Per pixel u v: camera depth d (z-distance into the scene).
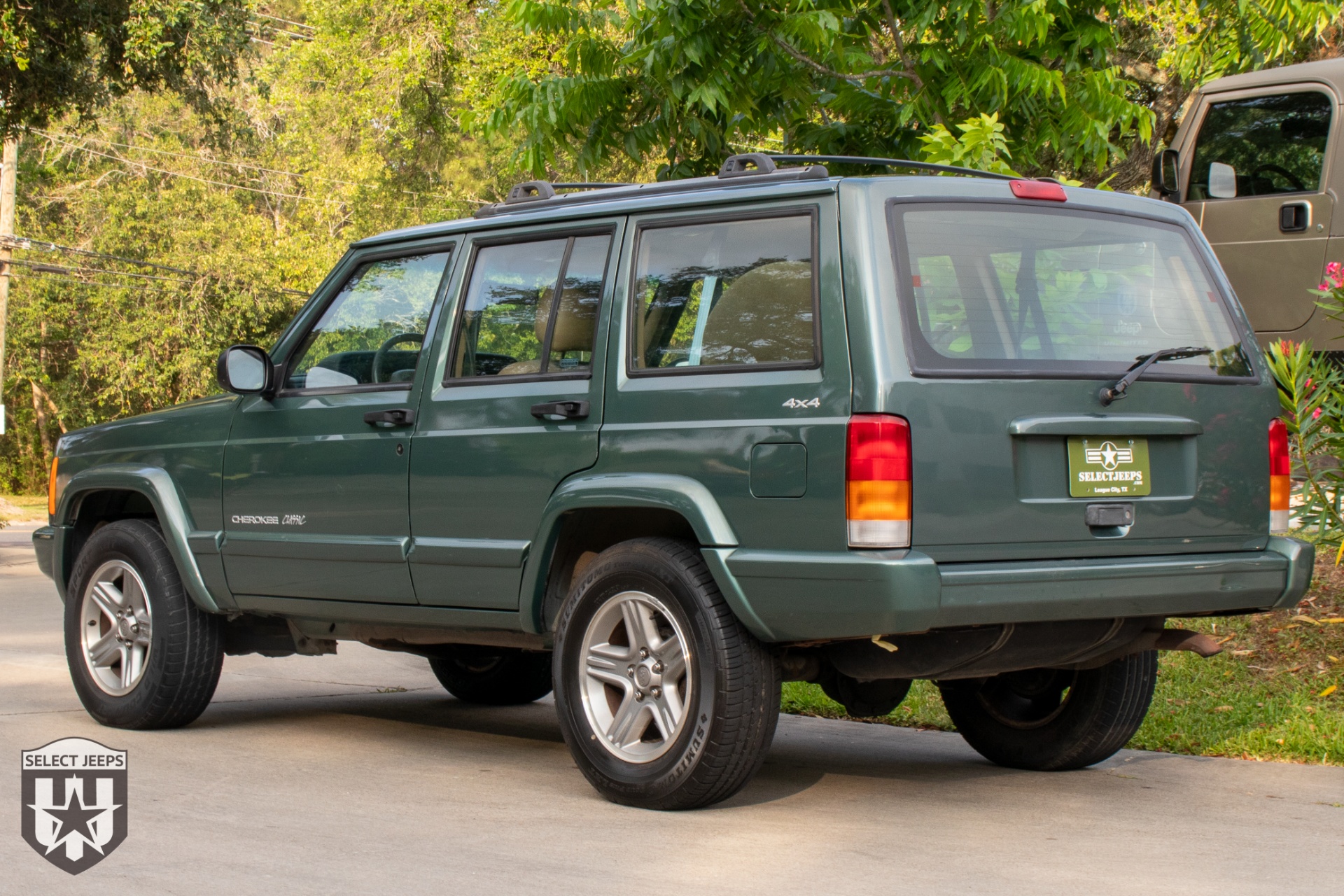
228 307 39.19
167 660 5.97
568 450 4.73
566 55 8.08
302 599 5.66
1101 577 4.26
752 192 4.50
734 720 4.28
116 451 6.41
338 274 5.82
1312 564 4.80
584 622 4.66
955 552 4.06
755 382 4.29
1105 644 4.66
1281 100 9.97
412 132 33.12
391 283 5.61
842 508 4.02
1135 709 5.15
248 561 5.78
